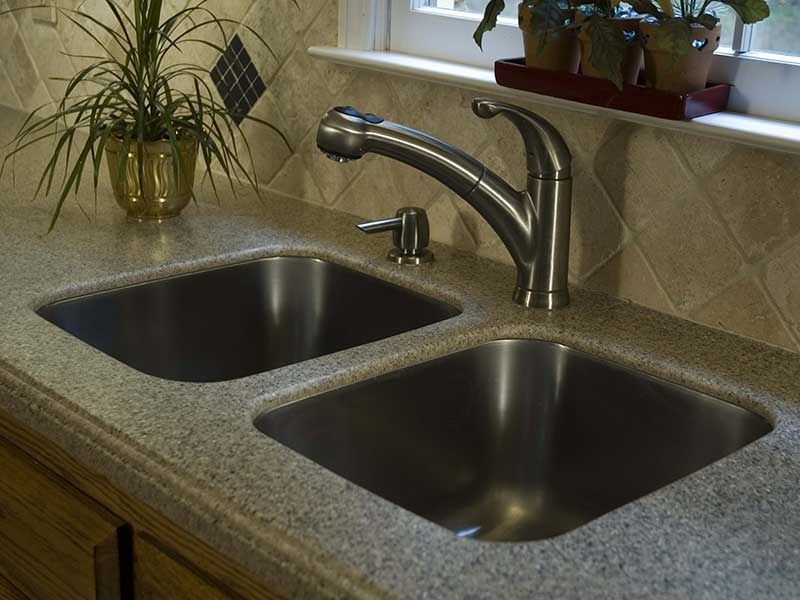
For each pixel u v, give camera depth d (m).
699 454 1.23
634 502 0.96
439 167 1.33
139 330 1.51
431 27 1.62
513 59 1.43
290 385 1.17
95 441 1.07
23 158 2.10
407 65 1.56
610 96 1.30
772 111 1.29
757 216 1.29
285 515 0.92
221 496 0.95
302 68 1.78
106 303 1.47
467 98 1.55
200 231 1.68
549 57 1.36
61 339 1.26
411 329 1.51
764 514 0.95
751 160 1.28
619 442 1.30
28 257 1.53
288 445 1.17
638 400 1.28
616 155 1.40
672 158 1.35
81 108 1.66
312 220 1.76
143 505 1.07
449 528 1.30
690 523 0.93
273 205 1.83
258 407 1.13
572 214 1.47
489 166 1.56
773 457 1.05
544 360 1.35
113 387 1.15
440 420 1.32
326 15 1.72
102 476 1.12
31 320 1.31
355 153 1.28
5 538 1.32
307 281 1.63
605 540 0.90
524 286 1.42
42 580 1.26
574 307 1.42
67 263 1.52
